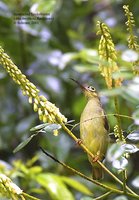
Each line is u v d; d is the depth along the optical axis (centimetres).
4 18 1354
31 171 1023
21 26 1334
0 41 1358
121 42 1371
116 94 554
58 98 1318
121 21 1502
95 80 1318
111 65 625
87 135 920
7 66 639
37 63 1320
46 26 1397
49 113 662
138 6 1459
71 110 1331
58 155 1192
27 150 1322
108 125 939
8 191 641
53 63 1310
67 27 1455
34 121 1277
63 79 1323
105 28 639
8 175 1016
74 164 1282
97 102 952
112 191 677
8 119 1316
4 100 1338
